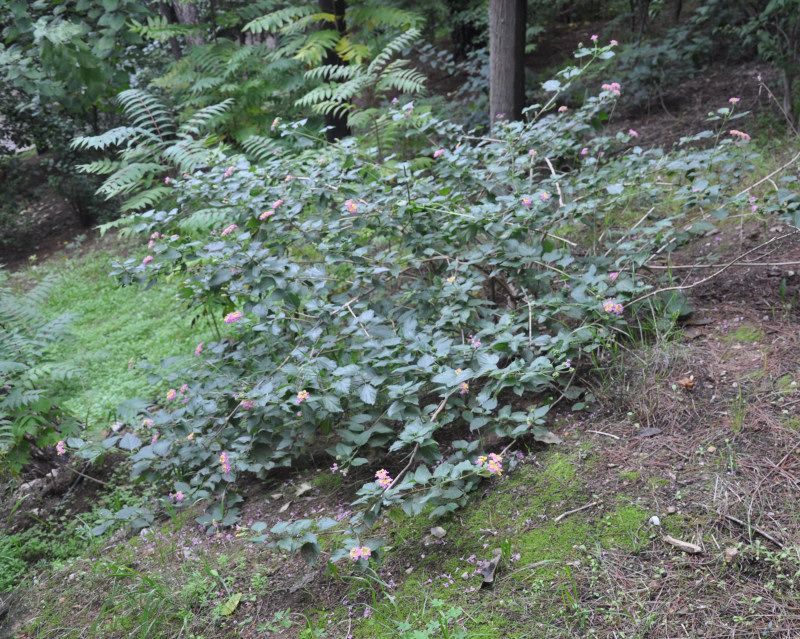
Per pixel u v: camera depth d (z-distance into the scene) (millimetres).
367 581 2494
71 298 6977
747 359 3023
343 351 3406
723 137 6035
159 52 9539
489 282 3867
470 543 2555
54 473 3777
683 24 9555
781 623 1961
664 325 3316
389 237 3703
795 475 2398
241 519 3094
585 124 3789
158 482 3523
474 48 10695
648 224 4363
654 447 2723
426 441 2557
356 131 6445
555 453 2869
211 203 3717
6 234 9805
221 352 3572
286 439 3143
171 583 2768
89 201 9711
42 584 3012
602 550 2344
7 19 7316
